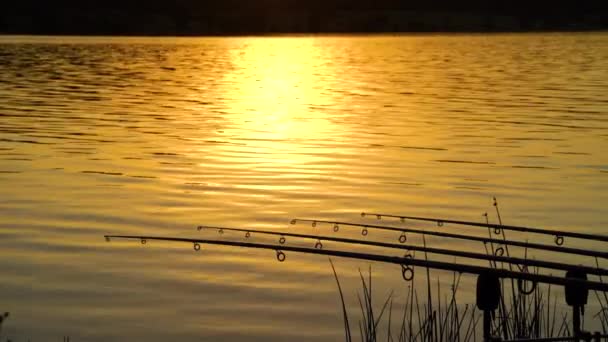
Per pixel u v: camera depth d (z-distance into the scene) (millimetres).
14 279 14547
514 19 184875
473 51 96562
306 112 38781
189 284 14305
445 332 11641
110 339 12234
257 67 72812
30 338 12250
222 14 174000
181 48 105938
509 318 11836
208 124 34344
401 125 33719
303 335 12375
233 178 23094
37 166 24578
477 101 42812
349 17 184000
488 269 9781
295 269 15070
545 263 10797
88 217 18719
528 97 44531
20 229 17672
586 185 21969
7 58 79500
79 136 30422
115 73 64062
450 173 23719
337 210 19578
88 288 14148
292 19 177875
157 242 16688
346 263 15422
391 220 18594
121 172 23781
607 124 33094
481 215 19047
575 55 85750
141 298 13703
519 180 22672
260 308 13320
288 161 25672
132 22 159500
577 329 10211
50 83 54094
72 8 157875
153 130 32312
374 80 57844
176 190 21516
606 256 11742
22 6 154625
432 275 14719
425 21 182875
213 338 12266
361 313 13109
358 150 27625
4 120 34906
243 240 16922
